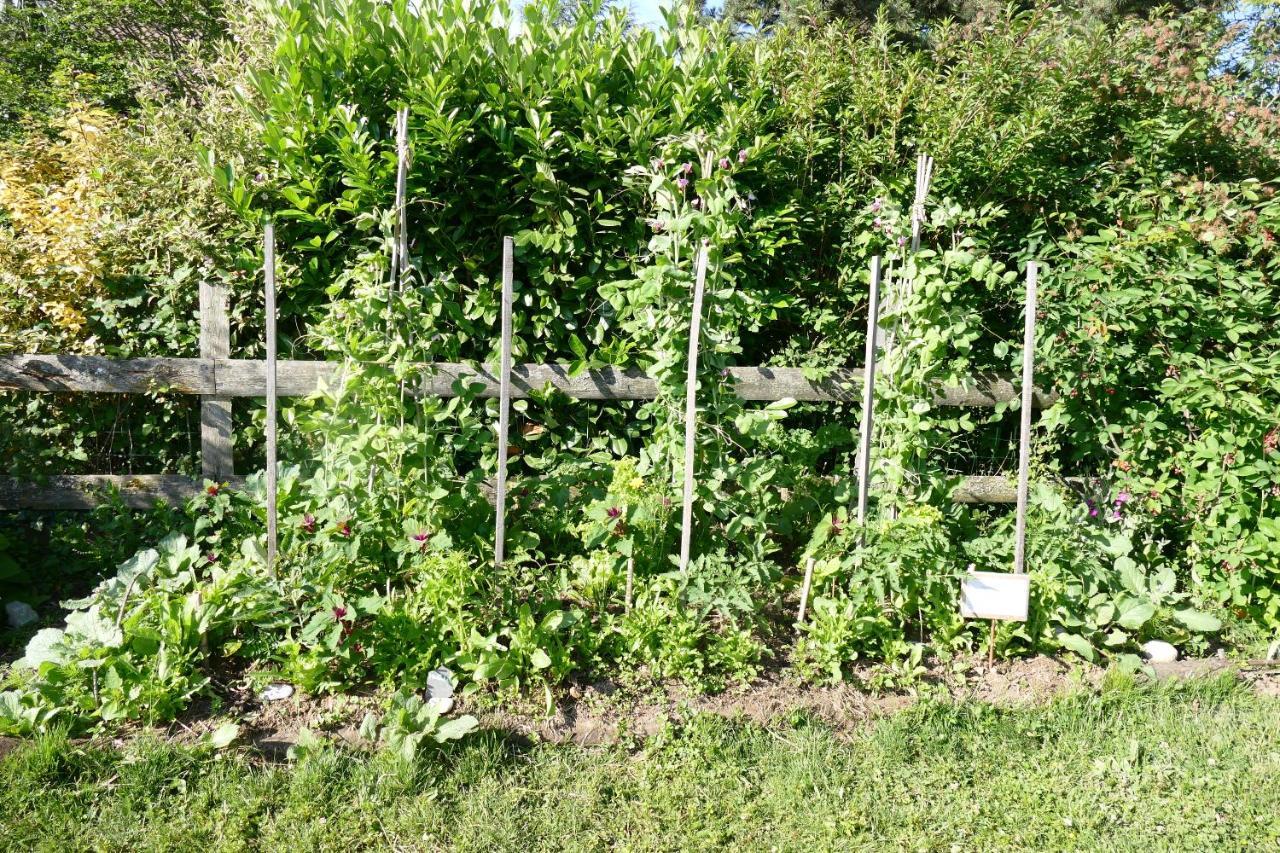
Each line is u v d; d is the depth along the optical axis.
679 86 4.34
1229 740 3.17
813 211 4.69
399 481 3.47
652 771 2.91
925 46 12.19
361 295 3.45
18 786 2.63
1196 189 4.31
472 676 3.16
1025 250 4.62
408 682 3.12
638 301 3.64
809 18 5.45
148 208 4.50
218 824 2.59
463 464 4.43
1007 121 4.61
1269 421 3.73
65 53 11.30
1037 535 3.75
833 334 4.72
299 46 3.98
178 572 3.43
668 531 3.73
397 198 3.50
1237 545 3.85
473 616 3.28
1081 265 4.34
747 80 4.78
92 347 4.09
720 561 3.47
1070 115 4.75
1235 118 4.82
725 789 2.87
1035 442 4.55
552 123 4.30
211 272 4.23
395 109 4.14
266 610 3.18
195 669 3.04
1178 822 2.76
